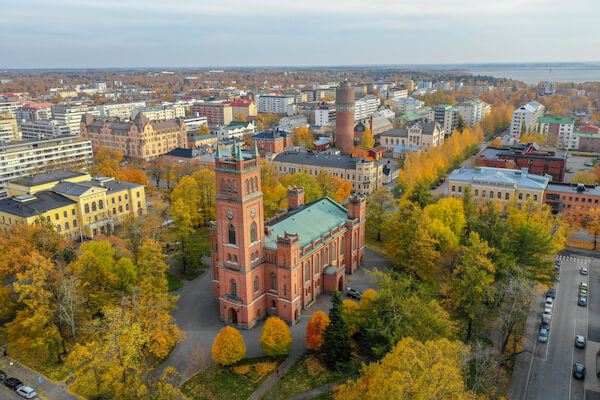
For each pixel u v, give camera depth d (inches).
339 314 2908.5
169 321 3216.0
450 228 4500.5
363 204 4409.5
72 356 2628.0
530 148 7716.5
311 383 2883.9
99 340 2955.2
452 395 1904.5
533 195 5492.1
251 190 3297.2
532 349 3233.3
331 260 4094.5
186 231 4365.2
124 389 2564.0
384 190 5196.9
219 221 3356.3
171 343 3090.6
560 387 2856.8
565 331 3440.0
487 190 5698.8
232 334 2992.1
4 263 3548.2
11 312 3437.5
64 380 2945.4
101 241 3841.0
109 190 5654.5
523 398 2758.4
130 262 3617.1
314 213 4205.2
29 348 3243.1
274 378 2945.4
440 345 2278.5
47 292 3041.3
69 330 3225.9
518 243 3809.1
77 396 2797.7
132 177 7204.7
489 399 2491.4
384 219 5167.3
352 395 2245.3
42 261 3159.5
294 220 3946.9
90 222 5334.6
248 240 3326.8
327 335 2930.6
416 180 6727.4
